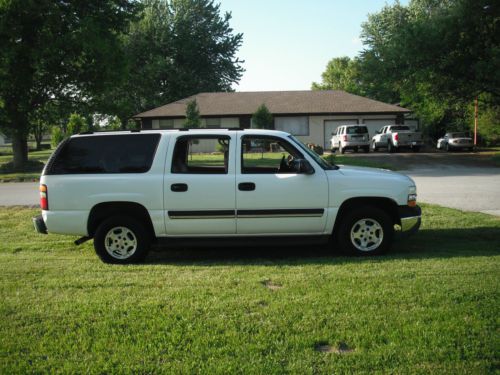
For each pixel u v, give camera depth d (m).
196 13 57.06
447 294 4.94
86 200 6.77
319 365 3.57
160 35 53.22
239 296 5.05
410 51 25.70
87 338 4.10
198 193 6.76
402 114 38.56
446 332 4.04
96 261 6.92
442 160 25.91
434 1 49.31
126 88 47.50
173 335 4.09
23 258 7.12
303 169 6.77
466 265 6.11
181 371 3.53
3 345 3.99
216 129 7.04
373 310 4.57
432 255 6.84
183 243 6.90
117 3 26.83
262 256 7.21
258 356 3.73
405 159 26.67
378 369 3.51
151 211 6.78
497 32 24.95
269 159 7.00
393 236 6.95
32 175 21.95
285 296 5.01
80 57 24.61
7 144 87.88
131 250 6.84
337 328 4.19
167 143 6.88
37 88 25.48
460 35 25.19
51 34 23.17
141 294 5.20
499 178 17.19
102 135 6.96
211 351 3.80
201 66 57.31
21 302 5.00
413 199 7.04
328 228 6.93
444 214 10.02
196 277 5.87
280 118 38.88
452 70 25.92
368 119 38.75
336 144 34.81
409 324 4.23
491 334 4.00
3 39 22.16
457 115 39.50
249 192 6.78
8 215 11.23
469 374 3.41
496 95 26.47
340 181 6.86
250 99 41.06
